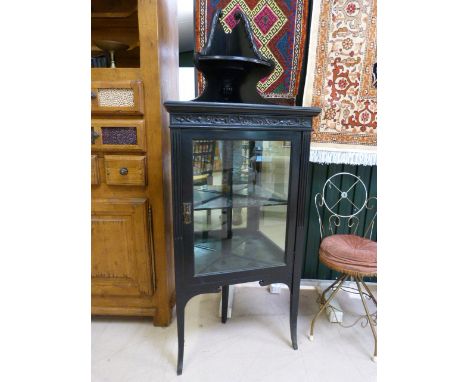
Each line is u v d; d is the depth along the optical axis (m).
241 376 1.00
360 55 1.24
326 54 1.24
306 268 1.59
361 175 1.46
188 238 0.91
